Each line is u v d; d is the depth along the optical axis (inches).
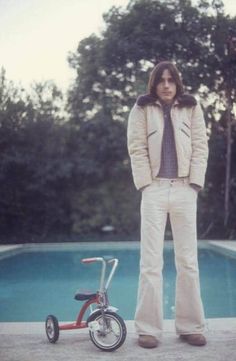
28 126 565.9
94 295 109.8
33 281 323.0
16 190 559.2
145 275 108.8
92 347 106.3
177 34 575.5
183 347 105.0
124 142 561.6
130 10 593.6
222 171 570.3
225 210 555.2
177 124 110.9
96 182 577.3
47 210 568.1
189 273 110.2
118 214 573.6
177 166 110.4
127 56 585.0
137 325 108.4
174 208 110.9
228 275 326.3
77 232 574.2
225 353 99.2
